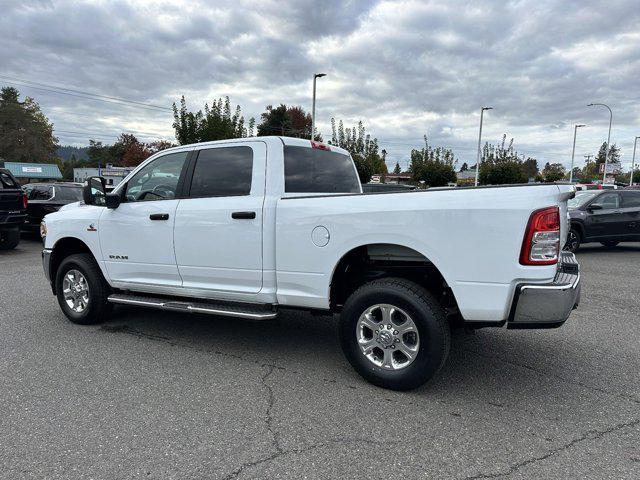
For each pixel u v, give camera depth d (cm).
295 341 485
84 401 346
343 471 262
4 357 436
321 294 385
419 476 257
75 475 257
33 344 472
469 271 328
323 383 380
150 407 337
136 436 297
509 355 445
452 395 359
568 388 372
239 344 475
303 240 384
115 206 488
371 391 365
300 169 441
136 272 491
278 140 423
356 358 375
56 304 634
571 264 385
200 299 473
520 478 255
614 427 311
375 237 353
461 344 475
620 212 1126
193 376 393
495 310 324
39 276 829
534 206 311
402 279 362
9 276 828
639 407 340
